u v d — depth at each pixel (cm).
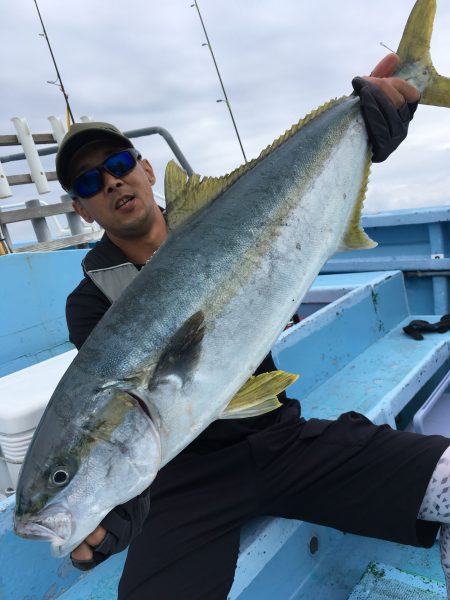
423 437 170
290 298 161
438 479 157
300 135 178
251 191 163
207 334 143
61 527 127
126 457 133
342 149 183
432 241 438
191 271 146
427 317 395
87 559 137
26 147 489
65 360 281
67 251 392
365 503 166
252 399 147
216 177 162
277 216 162
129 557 163
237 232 154
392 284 392
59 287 384
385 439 171
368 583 189
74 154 188
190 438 141
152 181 223
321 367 304
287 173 169
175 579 153
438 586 183
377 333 362
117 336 137
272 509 179
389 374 297
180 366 138
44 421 135
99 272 184
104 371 134
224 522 167
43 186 496
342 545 216
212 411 144
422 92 210
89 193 188
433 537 168
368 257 492
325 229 175
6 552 169
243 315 150
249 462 176
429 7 205
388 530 165
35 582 175
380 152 192
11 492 222
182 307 141
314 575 197
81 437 130
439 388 295
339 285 397
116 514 140
